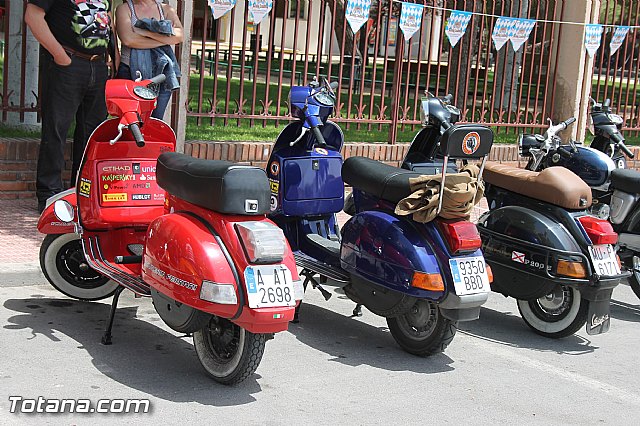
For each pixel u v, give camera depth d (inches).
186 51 360.5
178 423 176.4
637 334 269.4
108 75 344.5
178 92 361.7
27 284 257.0
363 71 413.7
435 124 247.1
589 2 466.3
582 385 220.7
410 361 226.8
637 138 542.3
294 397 195.8
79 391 187.8
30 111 346.6
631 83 866.8
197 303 185.8
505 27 430.3
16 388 186.2
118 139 226.4
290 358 221.8
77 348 211.9
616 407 207.5
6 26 342.0
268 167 260.1
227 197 187.9
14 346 209.2
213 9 355.3
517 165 458.0
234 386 197.9
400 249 218.7
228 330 196.4
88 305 244.4
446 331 220.5
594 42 462.6
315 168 259.0
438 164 252.5
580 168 284.4
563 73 477.4
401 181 225.6
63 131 310.5
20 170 337.7
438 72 433.7
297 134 259.0
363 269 228.5
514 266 252.7
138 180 229.9
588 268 241.8
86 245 229.5
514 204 264.2
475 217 390.6
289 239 263.1
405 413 192.5
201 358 201.3
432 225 218.2
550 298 256.5
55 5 297.0
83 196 228.2
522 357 238.8
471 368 225.9
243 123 466.3
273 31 382.6
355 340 240.5
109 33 311.0
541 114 477.1
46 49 301.7
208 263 185.3
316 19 987.9
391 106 425.1
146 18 312.3
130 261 225.3
